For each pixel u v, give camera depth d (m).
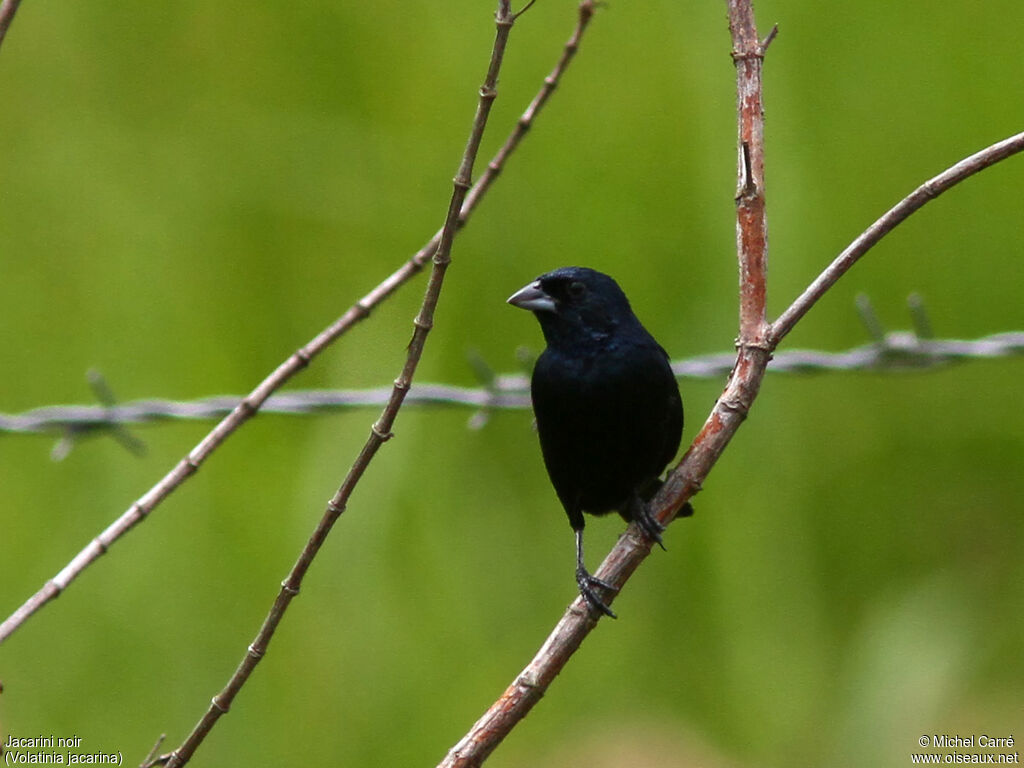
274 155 11.81
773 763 10.10
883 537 11.09
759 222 5.79
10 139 12.02
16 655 10.02
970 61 11.62
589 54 11.48
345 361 11.19
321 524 5.48
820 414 11.07
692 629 10.51
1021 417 11.22
